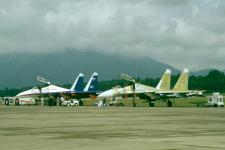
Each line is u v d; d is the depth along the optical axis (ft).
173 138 117.19
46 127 156.97
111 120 201.46
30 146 99.09
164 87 554.05
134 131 139.74
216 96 532.73
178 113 282.15
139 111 323.37
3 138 117.39
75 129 148.05
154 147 96.99
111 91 565.53
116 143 105.19
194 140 112.06
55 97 616.80
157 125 167.53
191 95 530.68
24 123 179.42
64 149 93.45
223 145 101.35
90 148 95.04
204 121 192.85
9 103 633.61
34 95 619.67
